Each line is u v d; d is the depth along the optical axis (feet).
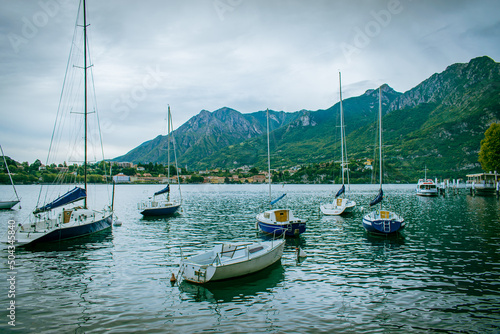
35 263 72.08
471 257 74.43
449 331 40.47
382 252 81.10
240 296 52.42
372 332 40.27
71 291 54.54
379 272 64.28
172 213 168.35
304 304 48.98
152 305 48.85
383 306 47.78
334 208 164.66
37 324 42.47
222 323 42.96
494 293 52.26
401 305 48.11
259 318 44.39
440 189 314.35
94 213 112.37
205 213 176.76
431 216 148.66
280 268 67.97
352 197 309.22
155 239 100.12
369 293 52.95
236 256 65.21
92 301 50.29
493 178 289.53
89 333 40.22
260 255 64.44
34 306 48.21
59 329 41.19
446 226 118.73
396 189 511.81
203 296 52.39
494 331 40.34
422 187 318.86
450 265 68.13
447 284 56.59
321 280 59.98
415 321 43.04
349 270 65.98
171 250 85.15
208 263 62.59
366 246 88.43
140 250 85.05
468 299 49.96
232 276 59.98
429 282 57.77
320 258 76.07
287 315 45.24
